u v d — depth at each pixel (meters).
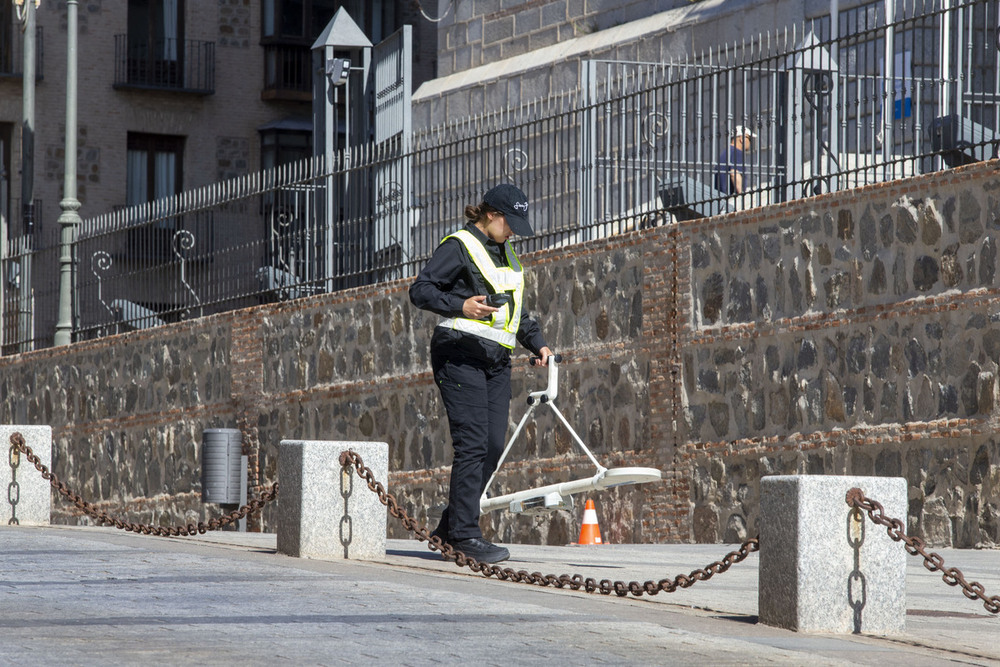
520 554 22.97
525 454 32.34
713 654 12.84
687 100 29.55
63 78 78.62
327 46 45.09
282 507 20.56
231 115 82.12
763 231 27.62
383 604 15.23
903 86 25.98
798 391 26.84
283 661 11.99
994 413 23.72
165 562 18.80
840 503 14.71
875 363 25.58
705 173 30.00
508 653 12.54
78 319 47.09
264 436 39.25
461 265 19.73
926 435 24.62
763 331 27.44
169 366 42.81
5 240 51.59
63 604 15.05
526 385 32.38
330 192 38.16
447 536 20.20
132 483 44.16
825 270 26.50
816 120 27.38
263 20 82.75
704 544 27.53
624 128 30.92
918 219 25.02
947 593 18.47
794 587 14.59
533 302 32.41
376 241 36.50
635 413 29.88
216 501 38.78
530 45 50.81
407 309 35.03
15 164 77.88
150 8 80.69
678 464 28.84
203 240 42.09
